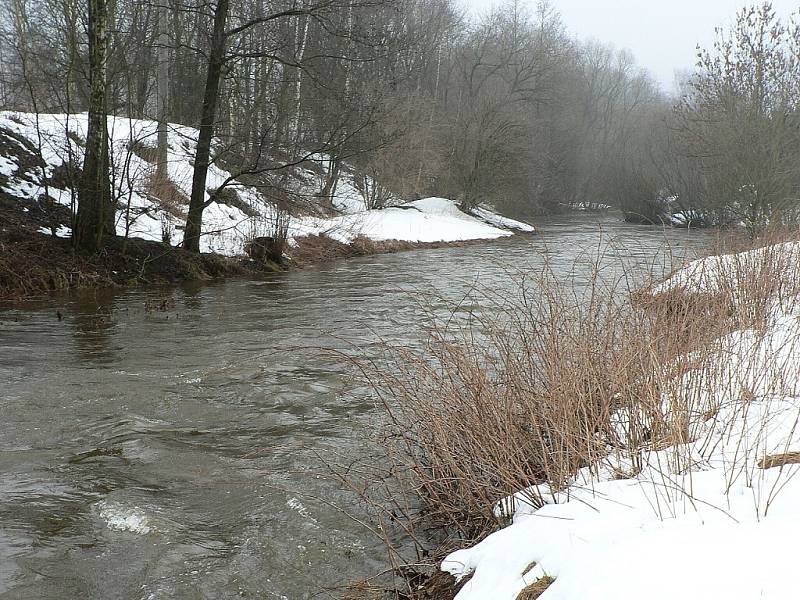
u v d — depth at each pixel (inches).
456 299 555.8
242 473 226.1
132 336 424.5
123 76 674.2
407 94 1414.9
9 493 209.9
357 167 1350.9
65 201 668.1
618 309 221.9
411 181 1370.6
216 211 830.5
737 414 175.9
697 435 171.6
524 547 136.9
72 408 288.7
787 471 137.4
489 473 182.4
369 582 164.4
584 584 110.0
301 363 361.1
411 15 1807.3
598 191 2375.7
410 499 205.6
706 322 225.8
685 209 1444.4
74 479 220.7
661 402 175.8
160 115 820.6
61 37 765.9
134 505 201.6
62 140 744.3
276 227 802.2
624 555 113.9
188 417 281.7
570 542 127.7
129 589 162.1
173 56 995.9
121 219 693.3
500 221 1517.0
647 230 1321.4
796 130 876.0
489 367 224.7
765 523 114.5
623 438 181.8
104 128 605.9
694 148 1042.1
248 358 371.9
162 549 179.2
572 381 185.5
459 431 197.3
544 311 231.5
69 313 485.7
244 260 746.2
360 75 1279.5
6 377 329.7
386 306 537.3
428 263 855.1
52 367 350.0
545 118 2117.4
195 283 649.6
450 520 188.5
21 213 617.9
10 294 522.9
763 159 856.9
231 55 684.1
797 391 194.5
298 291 618.2
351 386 318.0
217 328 452.1
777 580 96.1
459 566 154.6
